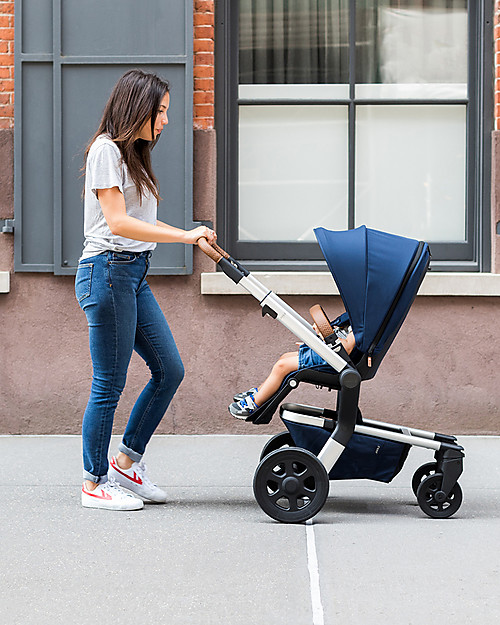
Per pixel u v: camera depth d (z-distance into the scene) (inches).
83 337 232.7
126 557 135.1
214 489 180.4
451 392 230.4
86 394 233.1
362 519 158.2
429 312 230.2
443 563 132.6
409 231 242.7
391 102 241.6
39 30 230.5
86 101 230.1
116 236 158.7
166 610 113.6
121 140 156.6
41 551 138.1
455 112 241.8
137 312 166.2
